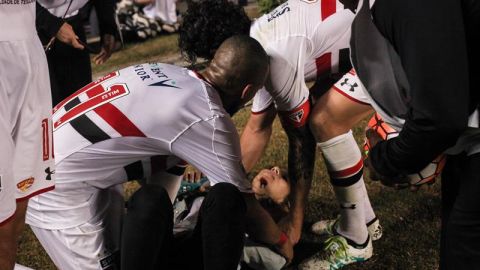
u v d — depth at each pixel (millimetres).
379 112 1639
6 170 1655
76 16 3229
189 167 2961
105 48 3502
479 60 1352
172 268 1937
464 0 1272
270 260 2215
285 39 2068
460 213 1555
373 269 2326
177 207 2377
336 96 2078
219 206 1719
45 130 1826
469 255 1556
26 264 2496
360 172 2205
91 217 1953
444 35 1222
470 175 1524
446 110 1256
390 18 1301
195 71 1867
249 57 1746
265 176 2508
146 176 2004
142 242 1725
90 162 1859
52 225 1949
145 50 6184
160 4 6727
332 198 2814
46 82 1814
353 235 2299
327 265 2338
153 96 1781
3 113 1635
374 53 1553
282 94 2098
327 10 2096
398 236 2506
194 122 1758
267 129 2461
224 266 1751
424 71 1244
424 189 2828
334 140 2135
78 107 1858
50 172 1866
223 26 1893
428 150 1361
